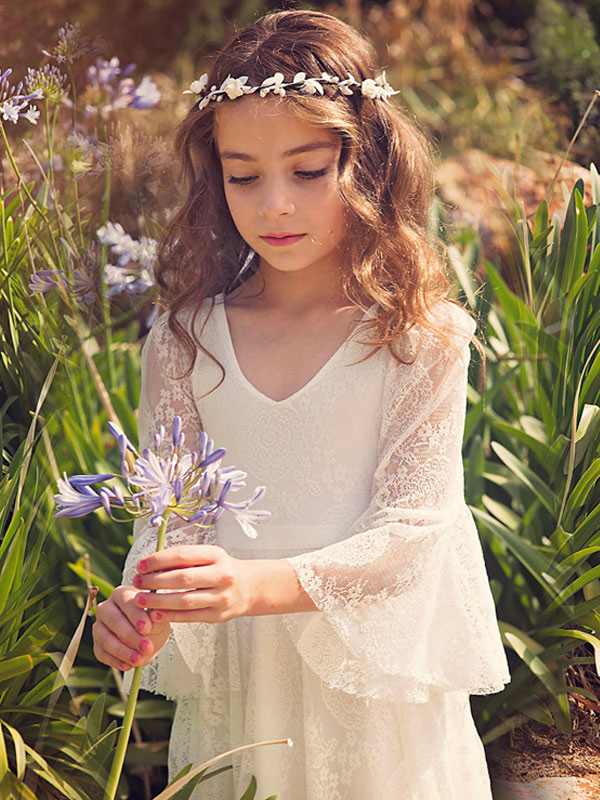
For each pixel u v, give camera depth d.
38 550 1.26
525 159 2.48
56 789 1.17
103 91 1.69
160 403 1.17
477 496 1.59
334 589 0.97
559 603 1.43
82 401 1.69
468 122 3.93
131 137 1.74
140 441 1.19
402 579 1.01
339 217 1.07
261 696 1.08
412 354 1.06
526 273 1.66
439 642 1.08
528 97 3.78
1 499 1.17
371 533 1.00
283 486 1.08
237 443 1.10
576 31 2.85
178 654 1.14
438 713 1.08
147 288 1.71
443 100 4.15
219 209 1.22
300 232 1.03
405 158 1.15
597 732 1.41
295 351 1.11
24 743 1.13
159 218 1.77
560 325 1.56
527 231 1.72
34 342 1.44
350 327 1.10
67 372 1.55
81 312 1.62
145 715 1.45
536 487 1.50
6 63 1.60
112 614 0.91
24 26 1.64
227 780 1.14
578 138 1.98
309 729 1.06
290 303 1.13
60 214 1.57
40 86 1.52
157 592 0.93
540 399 1.61
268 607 0.94
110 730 1.23
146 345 1.21
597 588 1.44
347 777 1.06
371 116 1.13
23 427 1.40
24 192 1.47
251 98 1.02
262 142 1.02
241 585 0.90
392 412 1.06
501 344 1.76
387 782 1.05
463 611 1.09
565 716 1.41
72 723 1.19
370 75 1.13
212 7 4.43
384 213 1.13
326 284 1.12
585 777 1.34
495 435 1.77
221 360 1.14
